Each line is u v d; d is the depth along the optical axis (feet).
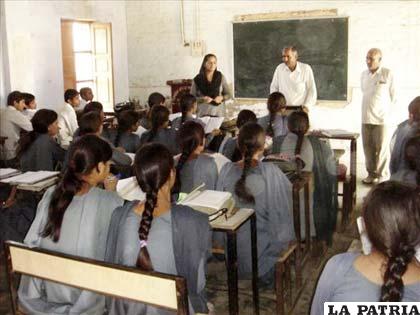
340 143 22.18
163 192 5.82
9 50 20.26
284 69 18.51
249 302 10.09
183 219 5.82
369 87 18.71
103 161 6.64
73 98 18.90
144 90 26.32
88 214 6.51
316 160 11.70
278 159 11.13
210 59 18.19
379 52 18.49
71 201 6.54
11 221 10.77
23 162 12.87
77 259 5.72
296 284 10.30
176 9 24.85
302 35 22.31
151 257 5.70
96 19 24.17
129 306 5.85
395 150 11.62
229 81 24.29
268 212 9.41
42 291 6.61
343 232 13.87
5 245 6.29
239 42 23.72
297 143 11.57
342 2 21.42
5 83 20.48
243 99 24.08
